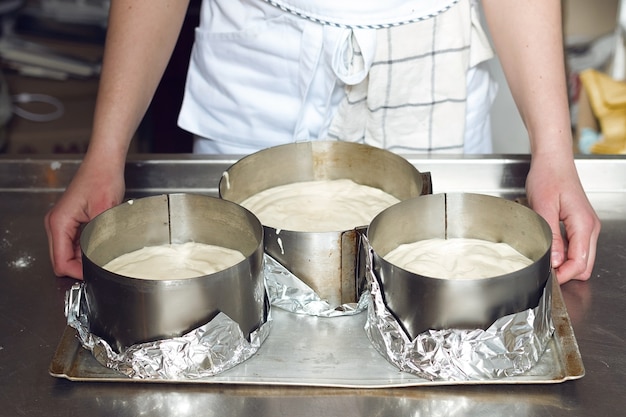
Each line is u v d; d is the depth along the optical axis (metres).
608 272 0.99
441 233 0.97
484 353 0.78
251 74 1.20
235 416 0.78
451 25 1.14
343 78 1.14
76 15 3.16
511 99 1.63
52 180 1.19
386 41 1.13
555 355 0.84
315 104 1.20
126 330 0.80
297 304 0.90
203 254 0.94
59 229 0.99
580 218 0.99
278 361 0.84
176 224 0.96
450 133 1.19
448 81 1.17
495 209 0.94
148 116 2.33
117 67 1.13
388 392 0.80
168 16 1.15
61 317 0.93
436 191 1.17
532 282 0.79
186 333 0.80
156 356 0.79
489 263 0.91
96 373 0.82
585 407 0.78
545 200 1.02
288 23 1.14
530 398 0.79
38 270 1.01
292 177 1.11
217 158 1.18
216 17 1.21
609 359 0.85
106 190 1.04
